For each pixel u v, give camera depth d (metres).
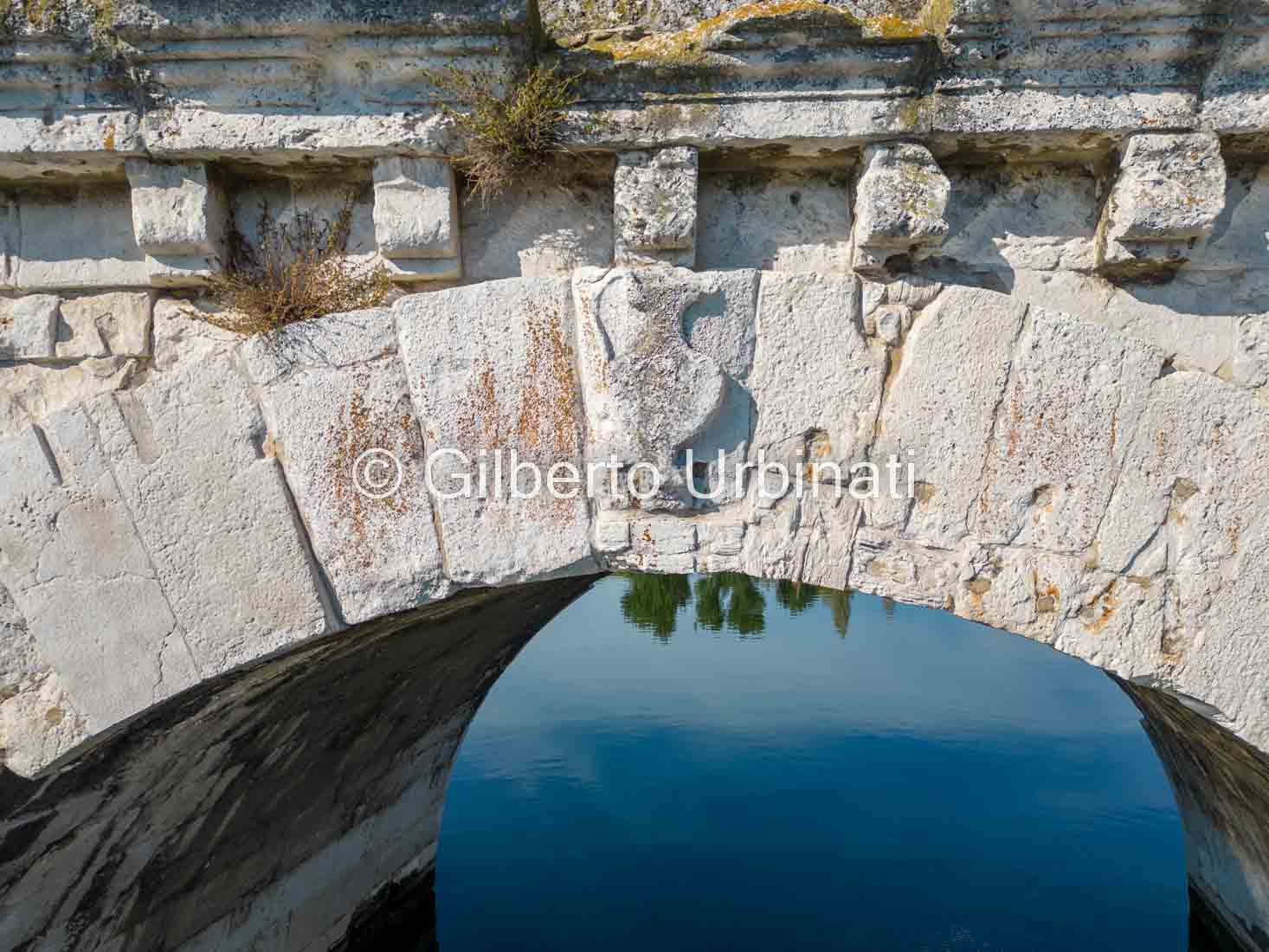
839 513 3.15
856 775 10.41
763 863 8.36
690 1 3.21
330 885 6.40
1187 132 3.02
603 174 3.34
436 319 3.16
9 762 3.22
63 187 3.40
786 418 3.14
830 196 3.30
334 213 3.42
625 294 3.12
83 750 3.29
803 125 3.06
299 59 3.08
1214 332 3.23
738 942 7.10
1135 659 3.11
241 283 3.31
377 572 3.22
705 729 12.10
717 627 19.12
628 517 3.18
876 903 7.60
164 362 3.42
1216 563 3.07
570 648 17.16
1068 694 13.41
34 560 3.20
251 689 3.99
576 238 3.37
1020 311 3.07
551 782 10.30
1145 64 2.99
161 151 3.17
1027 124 3.02
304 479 3.20
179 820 4.44
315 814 5.99
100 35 3.02
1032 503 3.11
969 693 13.57
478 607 5.41
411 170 3.19
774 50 3.00
